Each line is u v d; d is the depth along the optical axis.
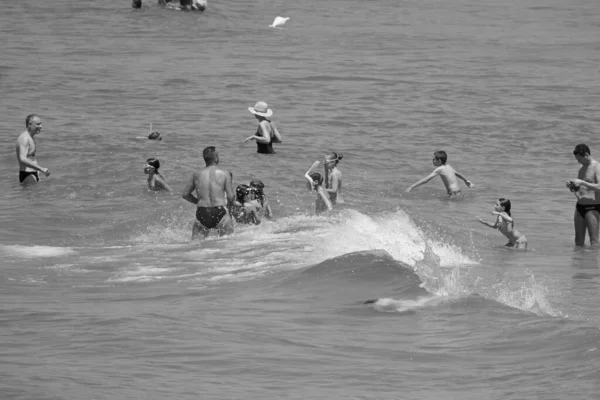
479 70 145.62
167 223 55.94
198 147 82.69
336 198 64.44
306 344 26.56
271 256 44.31
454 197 69.81
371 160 81.62
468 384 22.45
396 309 31.27
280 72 136.25
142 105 106.25
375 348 26.12
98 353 25.03
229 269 41.16
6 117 96.00
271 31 192.00
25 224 55.47
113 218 57.47
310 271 37.44
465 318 29.59
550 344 25.73
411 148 87.75
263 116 81.38
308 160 79.56
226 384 22.23
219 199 51.34
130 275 40.12
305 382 22.62
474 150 88.31
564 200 69.75
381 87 124.81
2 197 63.94
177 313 31.12
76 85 118.81
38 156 76.62
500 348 25.73
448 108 110.00
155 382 22.14
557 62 159.25
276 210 60.03
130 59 145.50
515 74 142.12
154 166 65.25
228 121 97.69
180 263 43.12
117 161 75.06
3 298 34.38
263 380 22.77
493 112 108.25
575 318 32.31
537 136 96.00
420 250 47.09
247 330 28.31
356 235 50.75
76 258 44.66
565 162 84.56
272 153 81.69
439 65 150.50
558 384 21.97
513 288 38.34
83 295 35.34
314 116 102.44
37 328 28.28
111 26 186.12
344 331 28.30
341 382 22.69
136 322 29.22
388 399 21.27
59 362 23.92
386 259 37.78
